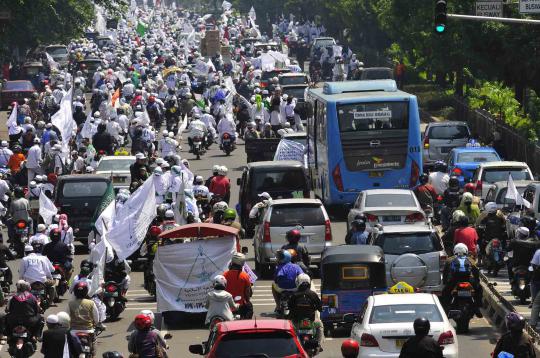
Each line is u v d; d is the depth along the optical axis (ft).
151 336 130.00
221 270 179.83
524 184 243.19
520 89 402.11
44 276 181.37
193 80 555.28
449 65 413.80
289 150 315.78
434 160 335.47
